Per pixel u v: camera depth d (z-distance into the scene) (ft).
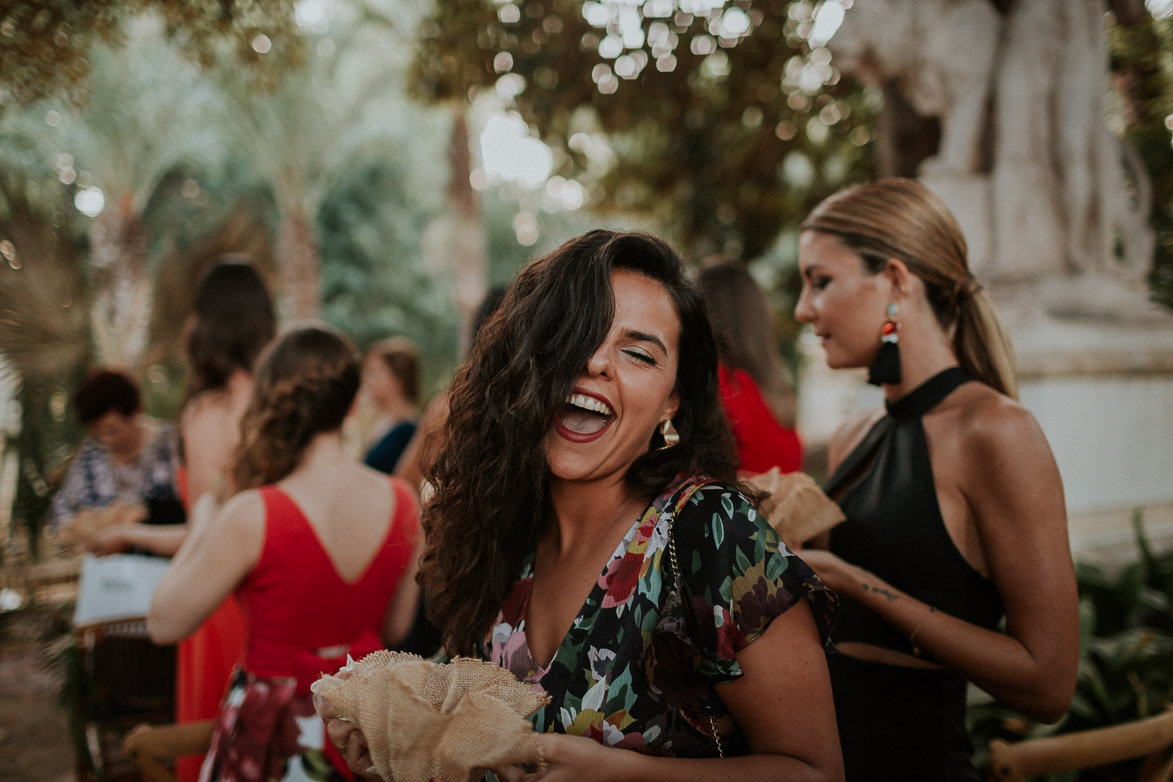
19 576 8.75
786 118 22.24
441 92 21.91
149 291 13.10
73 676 8.09
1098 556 9.69
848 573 4.61
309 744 5.68
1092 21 10.15
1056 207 10.43
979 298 5.16
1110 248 10.46
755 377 8.36
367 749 3.30
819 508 4.71
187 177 33.42
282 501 5.93
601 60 19.81
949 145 10.87
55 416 9.07
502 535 3.81
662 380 3.59
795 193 26.61
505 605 3.89
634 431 3.56
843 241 5.29
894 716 4.88
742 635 3.26
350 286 56.54
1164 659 8.20
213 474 7.73
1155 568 9.43
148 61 16.51
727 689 3.35
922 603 4.59
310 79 34.04
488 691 3.03
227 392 7.96
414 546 6.12
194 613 5.71
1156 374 10.45
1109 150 10.30
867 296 5.20
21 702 10.43
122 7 7.59
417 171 58.65
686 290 3.78
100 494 9.11
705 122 23.11
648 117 21.85
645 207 26.13
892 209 5.19
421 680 3.13
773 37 19.38
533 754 2.94
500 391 3.66
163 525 8.99
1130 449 10.27
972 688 8.16
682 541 3.42
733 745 3.56
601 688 3.36
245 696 5.82
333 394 6.33
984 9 10.58
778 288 30.17
